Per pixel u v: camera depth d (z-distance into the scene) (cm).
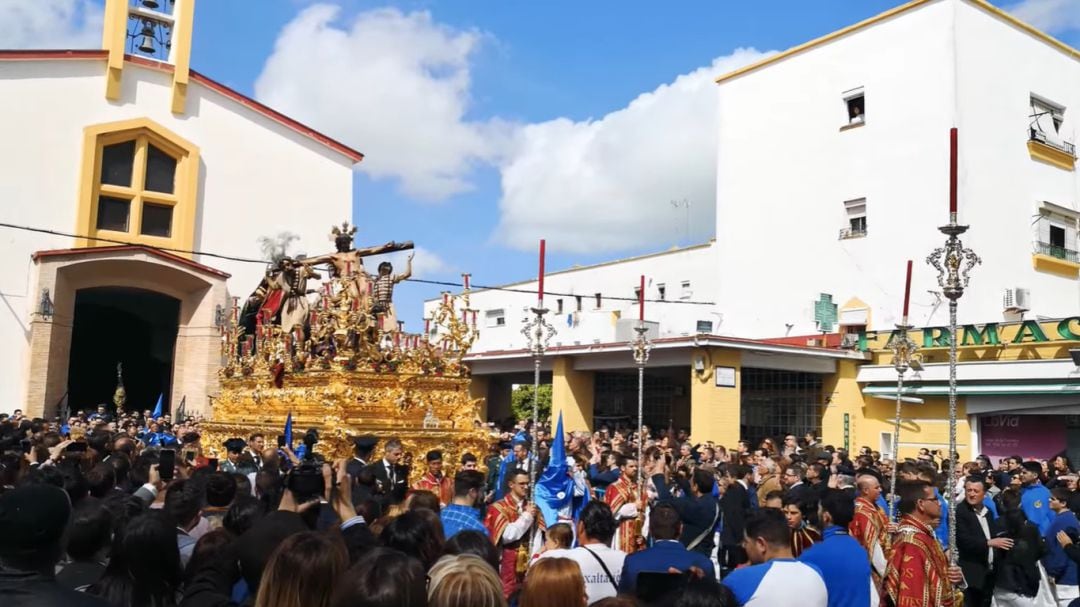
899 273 2964
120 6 2930
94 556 546
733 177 3569
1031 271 3039
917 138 2962
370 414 1514
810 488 938
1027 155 3091
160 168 3033
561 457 1010
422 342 1609
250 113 3203
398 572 362
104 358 3231
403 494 876
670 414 3019
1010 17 3086
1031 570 1032
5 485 838
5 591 364
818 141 3275
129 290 2956
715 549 1386
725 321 3503
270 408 1673
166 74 3041
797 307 3266
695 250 3856
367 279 1669
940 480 1120
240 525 620
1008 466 1697
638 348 1240
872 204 3069
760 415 2944
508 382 3416
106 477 781
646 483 1103
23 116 2775
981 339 2402
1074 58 3347
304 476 645
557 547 694
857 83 3166
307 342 1586
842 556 668
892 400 2592
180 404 2867
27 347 2669
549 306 4472
